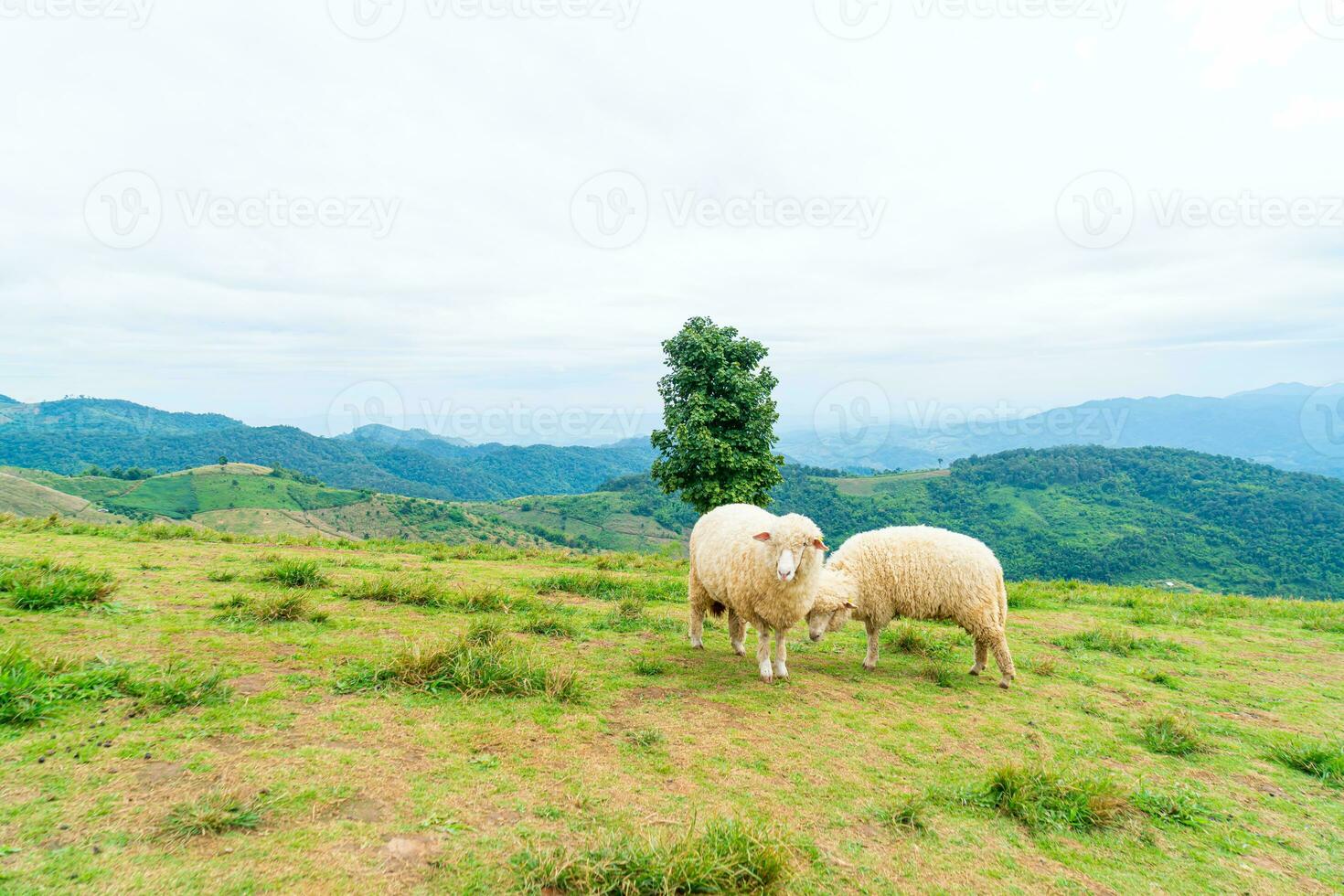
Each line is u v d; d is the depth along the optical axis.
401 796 3.38
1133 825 4.00
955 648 8.69
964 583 6.91
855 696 6.13
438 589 8.65
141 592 7.30
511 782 3.70
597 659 6.54
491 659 5.40
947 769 4.60
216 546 12.47
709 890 2.89
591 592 10.39
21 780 3.08
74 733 3.61
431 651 5.27
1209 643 9.56
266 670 5.04
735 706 5.49
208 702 4.24
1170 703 6.61
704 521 7.65
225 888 2.50
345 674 5.09
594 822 3.37
